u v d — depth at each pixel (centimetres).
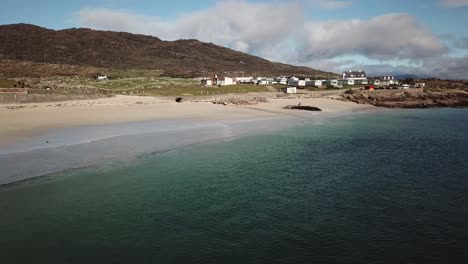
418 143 4841
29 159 3109
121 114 6494
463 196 2534
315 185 2792
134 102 8519
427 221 2094
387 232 1945
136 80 17175
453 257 1681
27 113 5866
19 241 1788
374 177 3033
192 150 3997
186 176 2986
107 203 2330
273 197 2502
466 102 13338
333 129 6203
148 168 3178
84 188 2583
